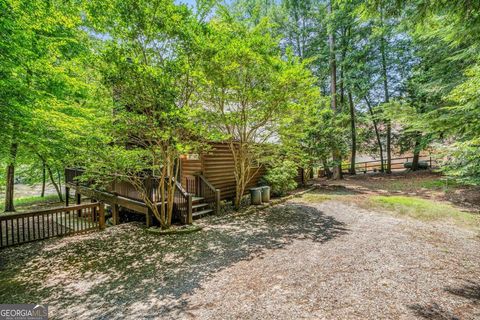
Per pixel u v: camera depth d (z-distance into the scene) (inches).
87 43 211.6
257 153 339.6
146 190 265.6
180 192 273.7
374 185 519.2
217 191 308.7
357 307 115.6
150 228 255.4
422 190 432.5
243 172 329.7
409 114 381.1
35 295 138.7
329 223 262.7
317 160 564.1
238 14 269.1
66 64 205.9
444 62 363.9
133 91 201.5
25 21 182.9
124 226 276.4
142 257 187.8
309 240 211.9
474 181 284.2
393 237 212.7
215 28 231.1
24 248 212.1
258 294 130.2
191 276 154.3
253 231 241.3
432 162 730.8
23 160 369.1
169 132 210.5
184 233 240.7
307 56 716.7
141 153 243.9
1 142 199.3
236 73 247.9
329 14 592.1
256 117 287.7
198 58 214.8
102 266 174.2
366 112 730.2
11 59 165.8
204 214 300.0
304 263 166.1
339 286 135.2
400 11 146.9
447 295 124.0
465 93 185.3
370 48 617.6
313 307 116.8
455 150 231.9
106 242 224.2
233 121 269.0
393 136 721.0
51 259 188.7
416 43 436.1
